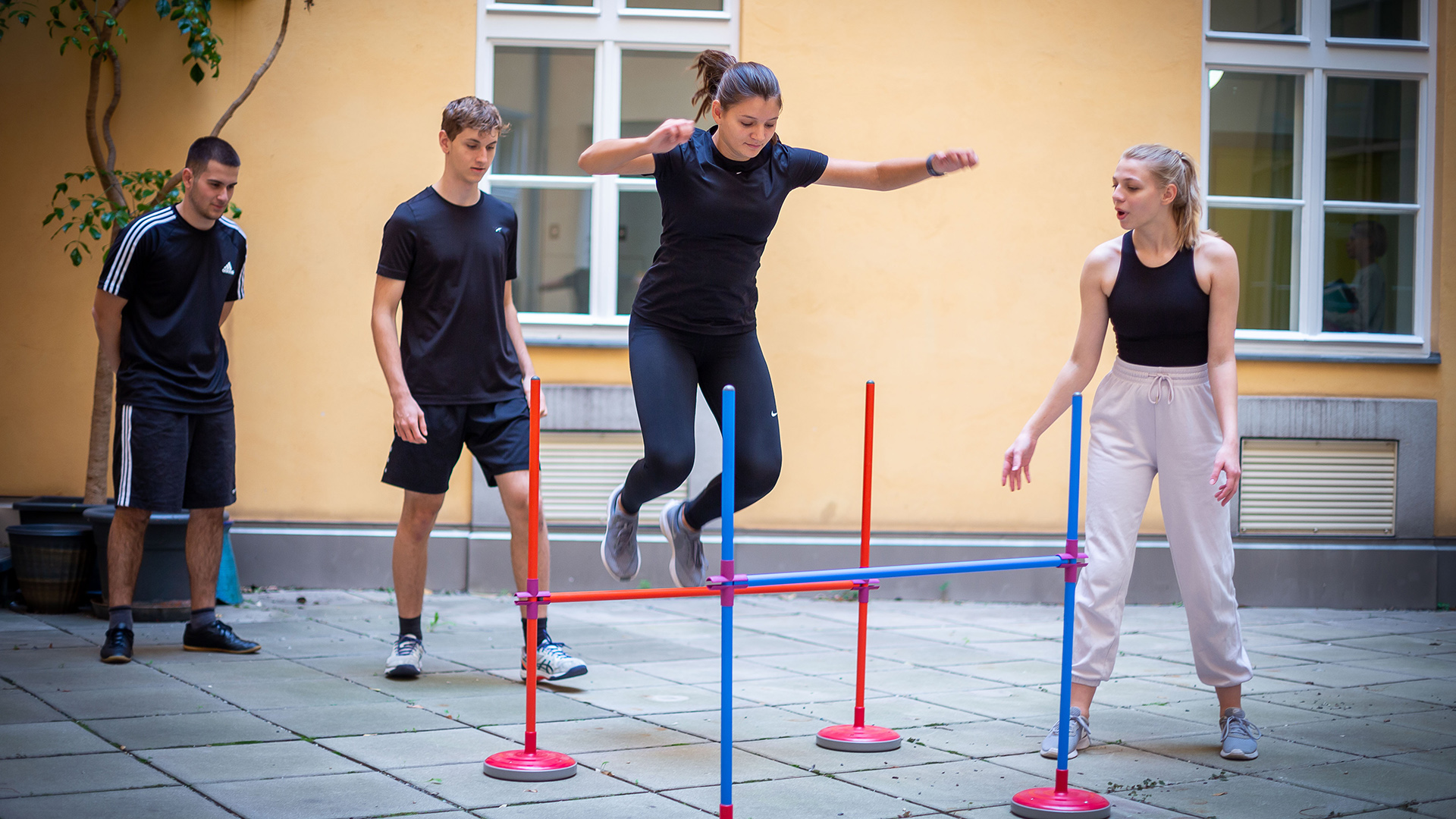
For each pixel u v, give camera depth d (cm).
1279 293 710
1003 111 673
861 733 357
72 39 573
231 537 643
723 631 276
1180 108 683
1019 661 500
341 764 322
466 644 510
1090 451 372
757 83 319
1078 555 305
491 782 309
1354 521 697
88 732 349
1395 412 697
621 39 665
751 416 355
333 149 650
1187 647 545
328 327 651
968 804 302
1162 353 358
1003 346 674
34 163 638
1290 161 708
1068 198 677
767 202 343
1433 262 709
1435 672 497
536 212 671
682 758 338
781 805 297
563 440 657
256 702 393
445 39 654
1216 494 338
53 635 509
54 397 641
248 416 648
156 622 553
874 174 354
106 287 457
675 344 354
